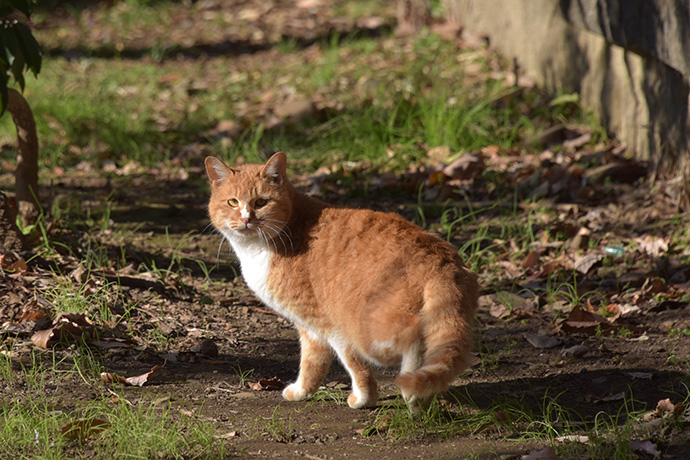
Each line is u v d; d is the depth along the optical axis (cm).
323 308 712
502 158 1482
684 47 1077
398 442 657
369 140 1596
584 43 1579
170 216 1346
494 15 2044
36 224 1064
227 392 762
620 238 1162
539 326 945
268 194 725
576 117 1599
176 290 1016
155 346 855
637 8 1194
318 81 2003
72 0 3347
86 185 1482
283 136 1692
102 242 1178
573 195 1338
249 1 3238
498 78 1814
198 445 629
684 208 1205
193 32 2858
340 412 727
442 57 2009
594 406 731
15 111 1034
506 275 1102
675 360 808
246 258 750
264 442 649
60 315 851
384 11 2842
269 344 896
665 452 621
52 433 629
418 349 649
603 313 948
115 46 2678
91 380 757
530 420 692
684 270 1025
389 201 1397
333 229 715
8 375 738
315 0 3114
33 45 964
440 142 1559
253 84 2109
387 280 664
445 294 650
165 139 1706
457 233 1245
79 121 1741
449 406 736
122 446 607
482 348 886
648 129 1350
